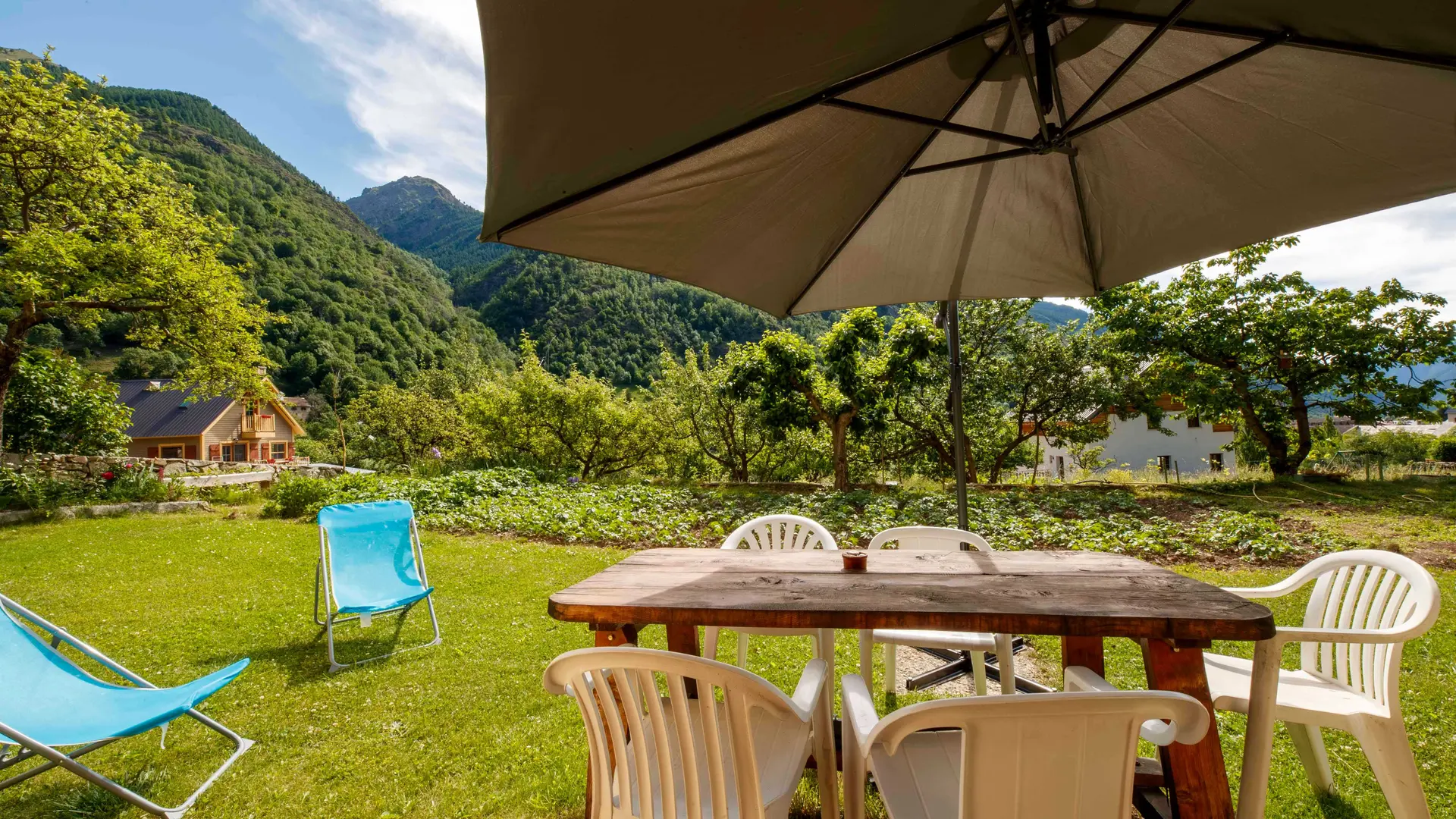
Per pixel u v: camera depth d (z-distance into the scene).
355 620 4.94
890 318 13.73
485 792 2.64
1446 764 2.64
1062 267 3.02
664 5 1.31
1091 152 2.45
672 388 17.23
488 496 11.69
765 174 2.08
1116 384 14.70
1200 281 14.06
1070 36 2.03
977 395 14.95
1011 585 2.19
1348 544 6.84
